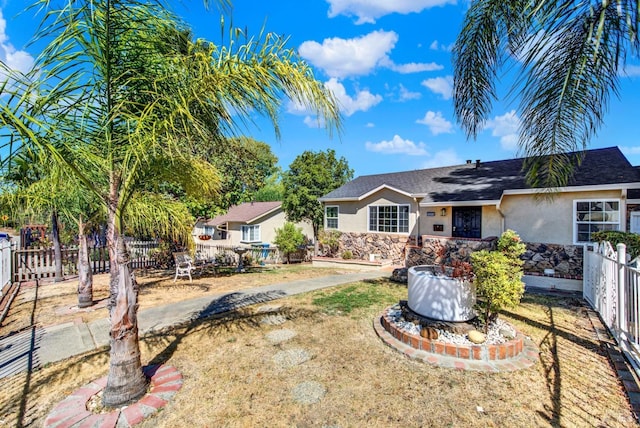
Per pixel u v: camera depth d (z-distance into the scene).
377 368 3.87
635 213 8.55
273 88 3.10
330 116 3.16
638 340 3.73
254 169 24.81
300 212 21.33
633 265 4.20
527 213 10.16
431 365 3.92
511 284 4.18
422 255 11.46
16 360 4.21
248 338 4.86
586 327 5.22
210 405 3.15
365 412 3.03
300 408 3.09
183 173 4.01
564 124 3.87
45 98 2.60
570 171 4.58
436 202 11.80
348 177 25.31
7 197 4.77
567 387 3.41
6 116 2.34
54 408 3.12
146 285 9.35
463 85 4.73
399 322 5.01
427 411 3.04
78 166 3.29
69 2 2.65
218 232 25.70
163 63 3.09
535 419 2.90
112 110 2.87
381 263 12.66
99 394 3.34
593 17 2.47
